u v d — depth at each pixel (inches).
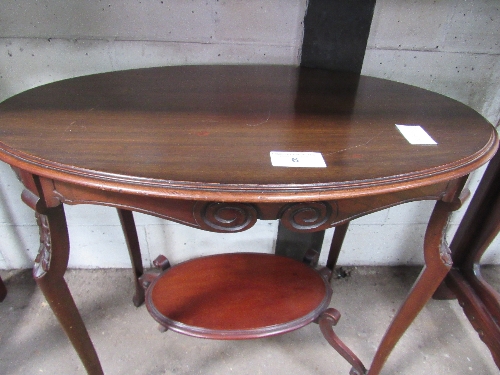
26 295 48.4
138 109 26.4
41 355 41.3
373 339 44.8
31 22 34.8
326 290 38.4
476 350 43.8
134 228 41.6
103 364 40.8
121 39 36.5
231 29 36.9
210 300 36.7
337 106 28.7
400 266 56.4
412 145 22.6
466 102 42.4
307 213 21.4
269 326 33.8
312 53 38.0
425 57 39.4
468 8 36.6
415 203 49.0
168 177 18.3
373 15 36.6
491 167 39.4
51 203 22.1
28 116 24.4
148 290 38.2
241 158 20.4
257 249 52.9
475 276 43.5
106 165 19.0
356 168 19.9
